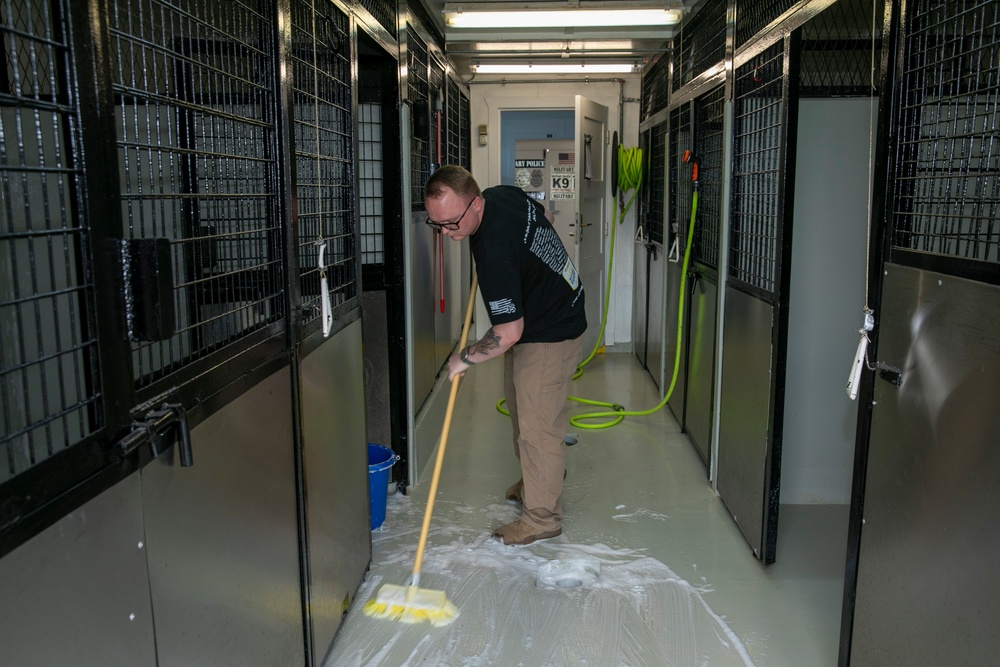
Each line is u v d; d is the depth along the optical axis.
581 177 5.15
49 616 0.94
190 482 1.32
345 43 2.34
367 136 3.17
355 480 2.46
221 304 1.73
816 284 3.06
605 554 2.80
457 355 2.60
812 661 2.15
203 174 1.83
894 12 1.67
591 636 2.29
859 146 2.95
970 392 1.39
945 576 1.47
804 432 3.21
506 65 5.23
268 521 1.70
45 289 1.19
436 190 2.37
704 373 3.70
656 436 4.17
